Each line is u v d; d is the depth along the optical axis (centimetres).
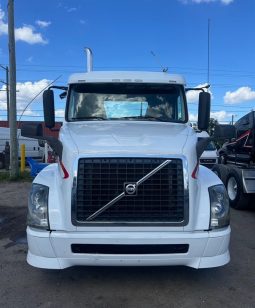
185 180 439
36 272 541
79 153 441
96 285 500
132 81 618
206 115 605
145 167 438
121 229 437
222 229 455
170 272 539
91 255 438
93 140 469
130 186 435
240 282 512
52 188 462
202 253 444
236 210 974
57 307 443
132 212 438
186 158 444
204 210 452
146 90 620
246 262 585
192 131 547
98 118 608
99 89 620
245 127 1023
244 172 927
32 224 453
